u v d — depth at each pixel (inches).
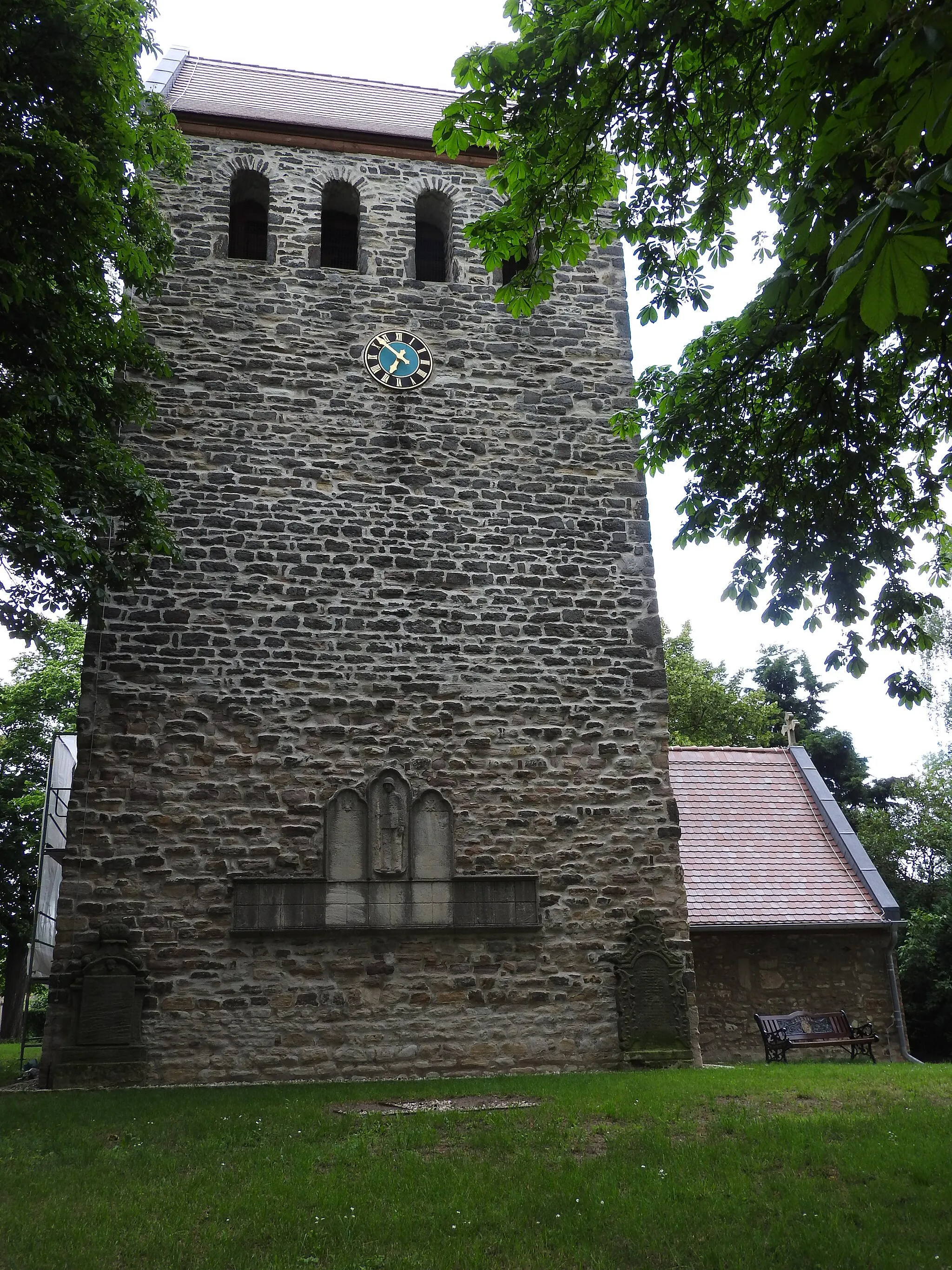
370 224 553.3
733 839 689.0
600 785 491.8
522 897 470.0
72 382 412.2
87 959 427.2
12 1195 251.9
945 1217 239.6
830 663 371.6
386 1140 295.6
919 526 376.8
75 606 432.1
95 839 442.9
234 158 550.3
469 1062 447.2
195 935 440.5
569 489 530.3
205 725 463.8
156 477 490.9
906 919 1047.0
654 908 481.1
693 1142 291.1
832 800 719.1
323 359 524.1
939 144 143.2
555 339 552.7
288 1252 221.8
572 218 375.2
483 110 339.3
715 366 364.8
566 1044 457.1
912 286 138.4
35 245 376.8
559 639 507.5
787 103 226.1
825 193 224.2
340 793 466.6
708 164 350.0
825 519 359.9
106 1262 215.6
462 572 507.2
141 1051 422.6
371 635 489.7
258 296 527.5
